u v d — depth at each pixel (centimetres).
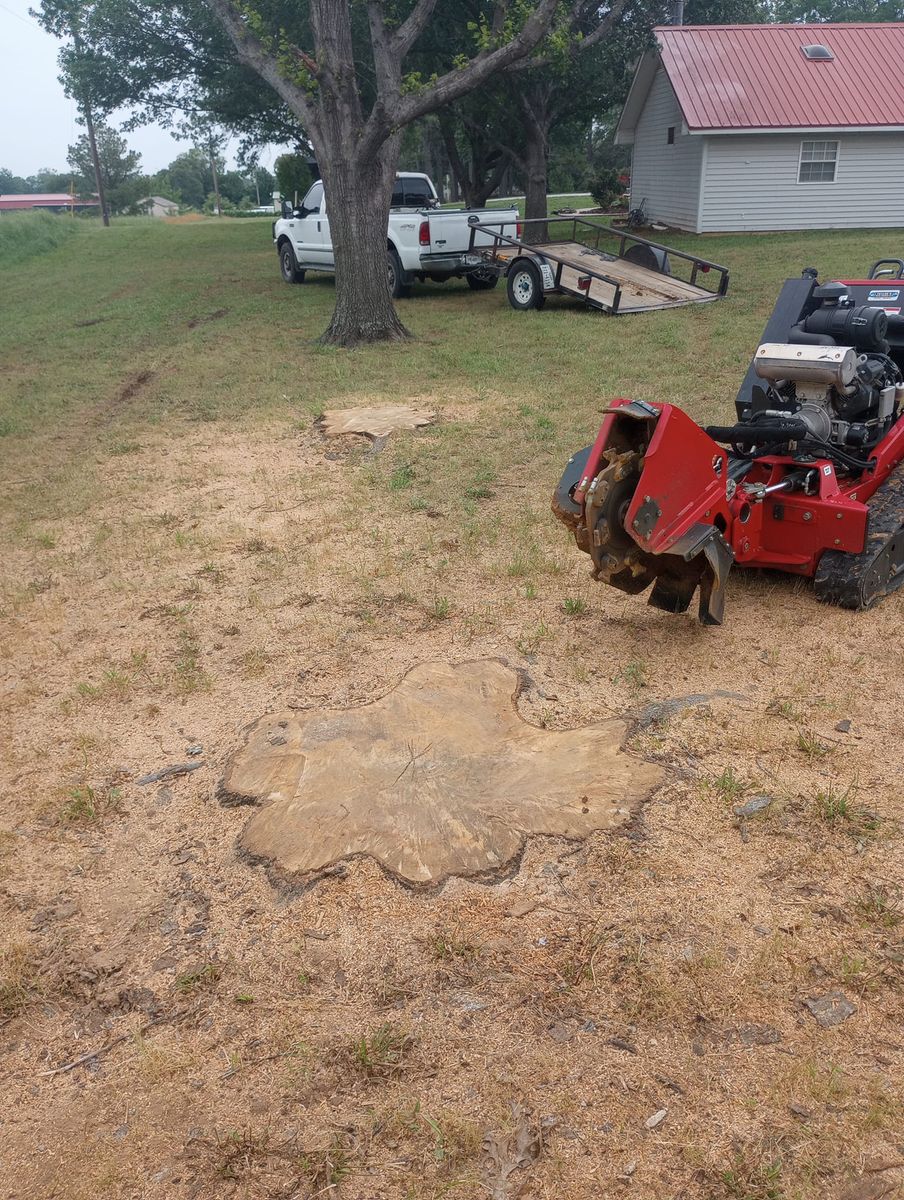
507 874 331
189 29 2584
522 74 2286
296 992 293
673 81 2495
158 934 320
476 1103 253
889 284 578
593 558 422
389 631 512
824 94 2459
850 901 312
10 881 347
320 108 1269
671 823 350
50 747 430
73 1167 246
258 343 1388
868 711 415
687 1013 275
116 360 1330
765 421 496
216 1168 241
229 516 707
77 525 710
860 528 480
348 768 389
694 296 1500
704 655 470
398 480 749
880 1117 241
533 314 1513
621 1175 233
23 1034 287
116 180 8394
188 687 468
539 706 432
